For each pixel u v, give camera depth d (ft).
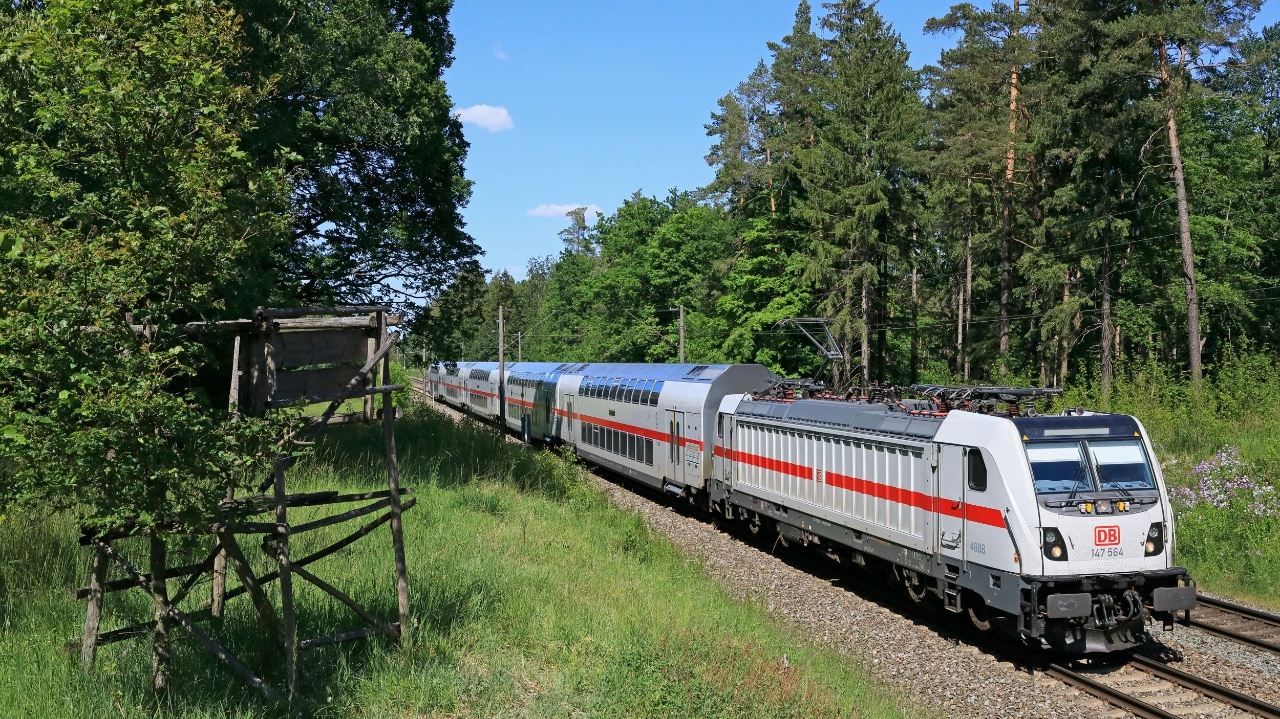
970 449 37.27
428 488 51.55
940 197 128.57
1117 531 34.45
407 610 25.86
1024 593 34.24
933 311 171.63
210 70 21.31
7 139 22.07
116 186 20.94
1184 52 87.15
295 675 22.15
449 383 193.67
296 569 23.76
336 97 63.26
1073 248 108.47
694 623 33.17
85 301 17.92
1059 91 100.73
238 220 21.20
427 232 78.43
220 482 19.44
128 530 21.22
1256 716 29.43
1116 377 96.17
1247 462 63.26
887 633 39.52
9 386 18.02
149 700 20.54
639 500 78.69
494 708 23.12
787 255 134.10
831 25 140.87
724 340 141.49
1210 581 47.65
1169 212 113.29
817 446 50.83
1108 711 30.48
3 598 26.48
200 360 21.40
